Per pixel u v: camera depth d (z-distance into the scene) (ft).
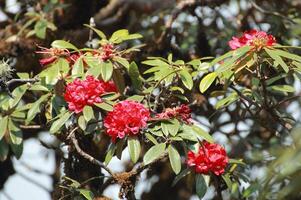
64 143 16.48
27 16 21.04
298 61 14.96
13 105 16.05
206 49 21.15
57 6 20.49
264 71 15.62
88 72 15.11
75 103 14.73
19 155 16.93
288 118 17.08
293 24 20.67
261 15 22.13
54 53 15.78
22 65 20.31
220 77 15.80
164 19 22.79
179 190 24.17
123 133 14.39
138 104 14.64
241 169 18.71
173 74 15.69
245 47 14.84
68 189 15.85
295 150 13.71
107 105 14.69
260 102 16.56
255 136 20.38
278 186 15.89
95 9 21.79
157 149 14.49
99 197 16.06
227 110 20.21
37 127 16.83
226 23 21.70
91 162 16.15
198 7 22.00
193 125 15.12
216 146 15.62
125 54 17.26
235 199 17.60
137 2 22.58
